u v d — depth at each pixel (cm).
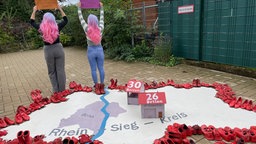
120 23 729
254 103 342
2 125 294
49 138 264
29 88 489
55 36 370
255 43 464
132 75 539
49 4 381
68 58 857
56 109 341
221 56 540
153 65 632
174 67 597
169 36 661
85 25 396
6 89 489
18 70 697
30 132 279
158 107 294
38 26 375
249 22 466
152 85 418
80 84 467
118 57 733
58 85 408
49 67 392
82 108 340
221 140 248
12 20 1437
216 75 505
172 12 638
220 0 512
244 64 495
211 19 542
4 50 1261
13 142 245
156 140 244
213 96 364
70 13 1202
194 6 570
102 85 408
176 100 353
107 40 778
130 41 779
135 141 248
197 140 251
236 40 499
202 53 586
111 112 322
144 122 288
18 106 362
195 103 340
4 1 1496
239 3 477
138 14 763
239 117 292
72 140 244
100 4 415
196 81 420
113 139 255
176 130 255
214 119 289
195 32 584
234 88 413
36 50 1275
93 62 412
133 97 343
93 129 278
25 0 1520
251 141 244
